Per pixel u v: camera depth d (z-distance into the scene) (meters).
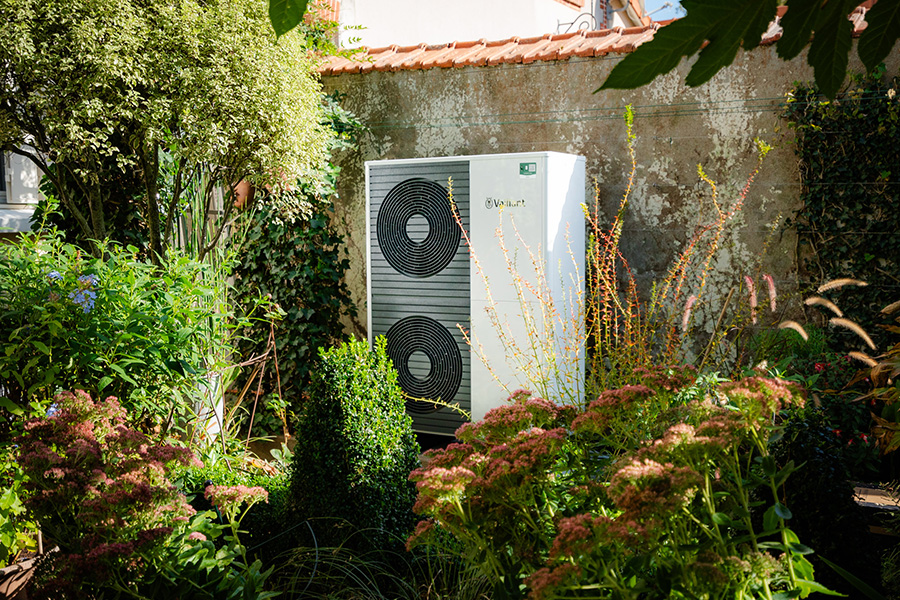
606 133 5.86
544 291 5.05
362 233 6.80
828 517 2.53
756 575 1.67
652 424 2.42
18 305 3.35
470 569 2.83
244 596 2.30
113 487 2.21
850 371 4.59
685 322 4.84
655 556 1.78
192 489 3.59
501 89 6.20
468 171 5.30
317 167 5.98
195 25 4.51
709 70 0.87
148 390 3.74
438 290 5.49
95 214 5.17
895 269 4.98
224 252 5.46
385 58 6.79
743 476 2.74
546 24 10.56
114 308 3.63
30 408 3.29
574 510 2.11
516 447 1.97
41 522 2.30
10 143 4.60
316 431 3.35
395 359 5.70
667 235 5.72
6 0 4.04
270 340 5.17
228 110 4.64
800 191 5.28
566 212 5.34
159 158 5.49
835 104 5.06
